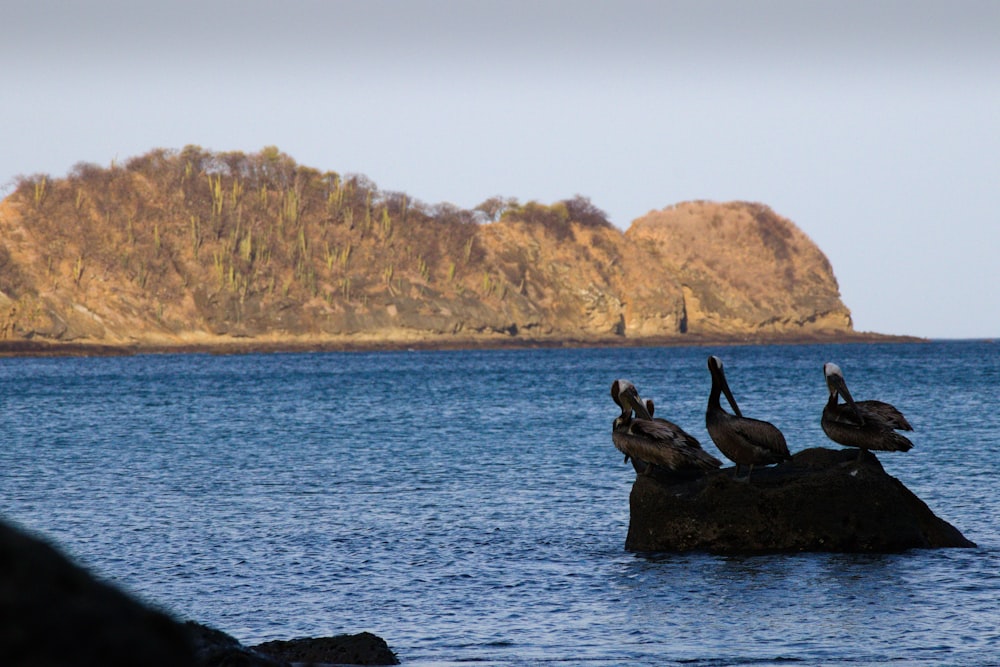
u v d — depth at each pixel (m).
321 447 145.50
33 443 155.62
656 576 59.97
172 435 169.12
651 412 71.06
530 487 99.81
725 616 51.16
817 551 64.06
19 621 9.18
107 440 160.50
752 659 43.22
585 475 107.94
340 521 82.56
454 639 47.97
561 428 171.50
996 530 73.12
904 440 64.06
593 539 72.81
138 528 80.25
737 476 65.88
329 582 61.19
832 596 54.31
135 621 9.75
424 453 134.12
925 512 66.81
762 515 64.50
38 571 9.51
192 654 10.25
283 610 54.88
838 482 64.25
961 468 106.00
